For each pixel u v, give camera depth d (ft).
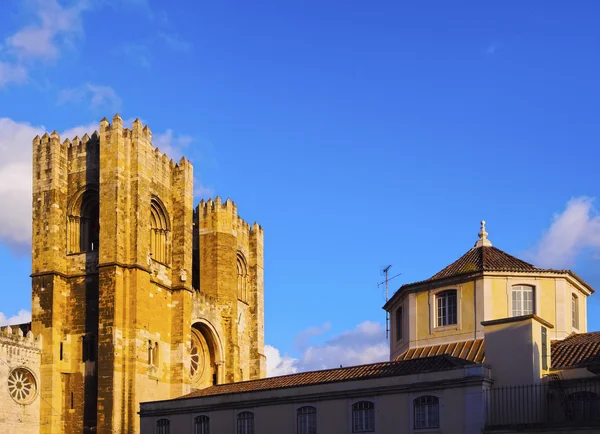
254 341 378.73
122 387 280.92
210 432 226.99
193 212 363.56
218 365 343.67
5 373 271.08
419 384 191.72
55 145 306.96
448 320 230.07
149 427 238.89
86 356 290.15
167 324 311.06
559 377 191.42
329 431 203.72
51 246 297.12
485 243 244.01
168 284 315.78
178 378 306.55
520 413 185.88
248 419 220.84
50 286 293.02
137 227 295.69
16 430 271.69
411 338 234.17
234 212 365.40
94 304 293.43
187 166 330.54
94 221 308.40
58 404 285.43
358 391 200.95
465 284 227.40
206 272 352.08
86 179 307.37
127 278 290.76
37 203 304.09
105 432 274.16
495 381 190.90
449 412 186.60
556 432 171.32
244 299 378.53
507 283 224.53
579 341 211.00
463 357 214.69
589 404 186.19
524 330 190.49
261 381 237.66
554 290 225.15
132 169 301.22
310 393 209.05
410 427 191.42
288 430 211.00
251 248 389.19
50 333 288.51
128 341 285.64
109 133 299.99
